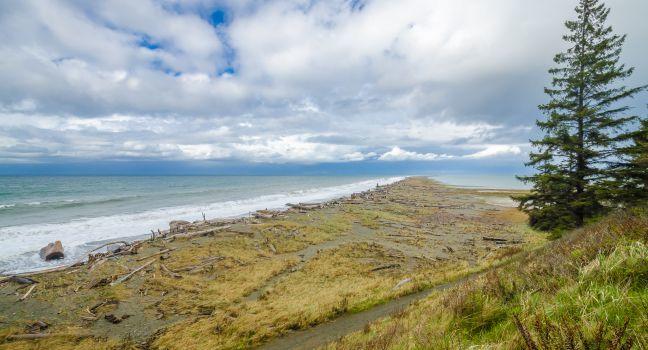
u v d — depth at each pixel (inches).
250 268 719.1
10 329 425.4
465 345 155.5
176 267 717.3
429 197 2635.3
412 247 946.1
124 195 2507.4
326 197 2659.9
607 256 179.0
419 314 283.7
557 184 658.2
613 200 584.1
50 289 570.3
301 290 580.1
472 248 930.7
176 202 2066.9
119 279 623.2
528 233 1136.2
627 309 114.2
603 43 669.3
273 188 3831.2
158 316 479.8
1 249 863.7
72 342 402.6
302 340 371.6
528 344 101.3
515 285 213.0
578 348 96.1
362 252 866.8
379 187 3892.7
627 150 582.9
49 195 2420.0
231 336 398.9
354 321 410.9
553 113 674.2
